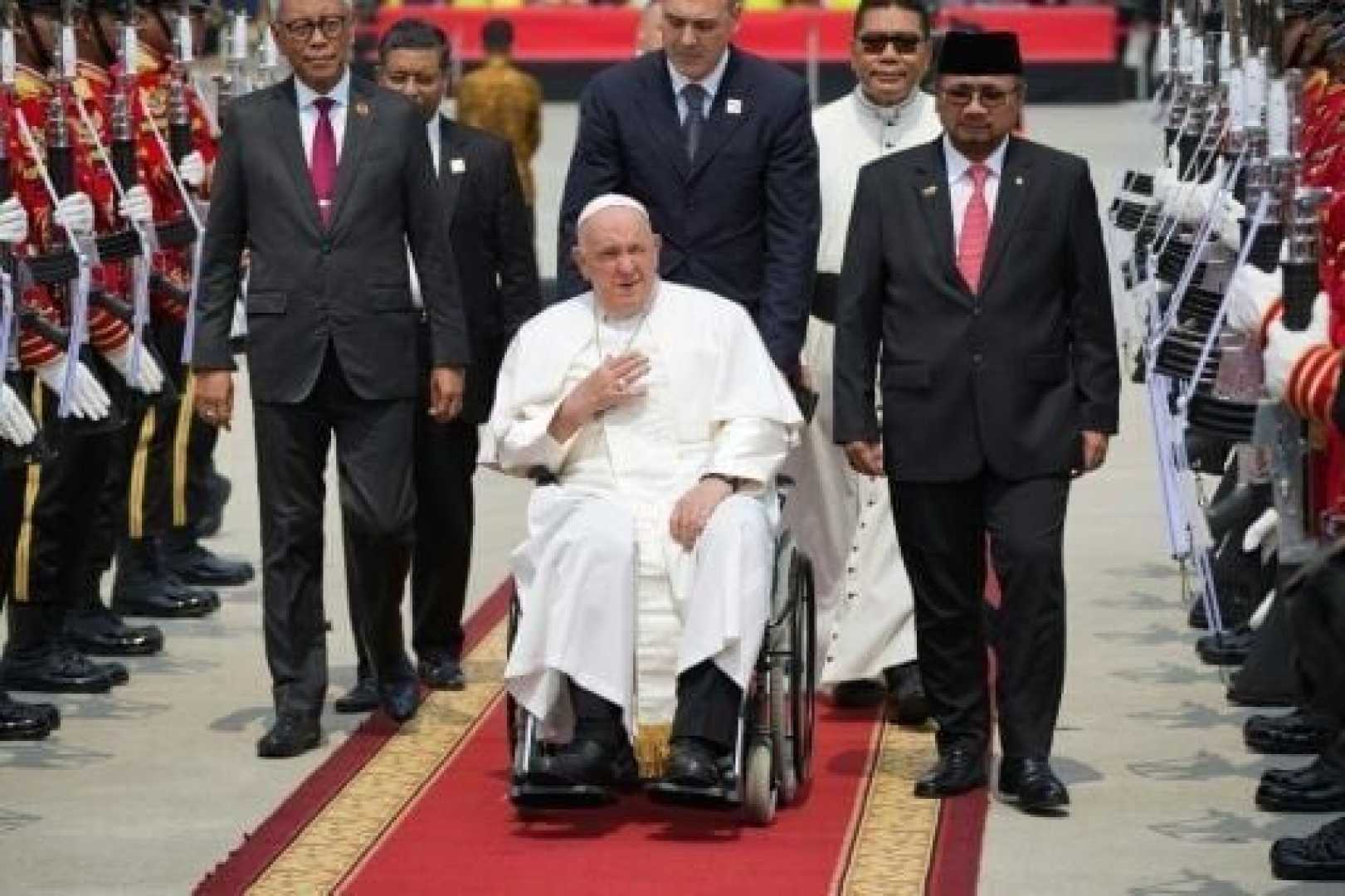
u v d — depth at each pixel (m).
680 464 17.52
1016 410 17.41
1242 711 20.05
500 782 18.16
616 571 16.83
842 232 20.33
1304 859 15.95
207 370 19.12
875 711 20.23
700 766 16.56
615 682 16.80
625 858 16.42
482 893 15.72
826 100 68.62
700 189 18.75
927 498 17.61
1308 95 17.61
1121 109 66.81
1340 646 14.34
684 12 18.53
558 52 69.88
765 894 15.66
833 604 20.25
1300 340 14.38
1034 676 17.45
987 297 17.45
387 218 19.05
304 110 19.12
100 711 20.20
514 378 17.80
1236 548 20.95
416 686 19.94
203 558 24.73
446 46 20.80
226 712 20.19
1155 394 17.94
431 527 20.64
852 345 17.73
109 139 20.80
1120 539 26.70
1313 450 15.81
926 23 20.34
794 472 20.27
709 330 17.64
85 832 17.12
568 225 19.00
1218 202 17.58
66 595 20.77
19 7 19.62
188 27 21.62
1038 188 17.50
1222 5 19.36
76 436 20.33
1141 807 17.55
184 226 21.17
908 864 16.25
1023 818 17.30
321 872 16.12
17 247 18.48
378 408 19.05
